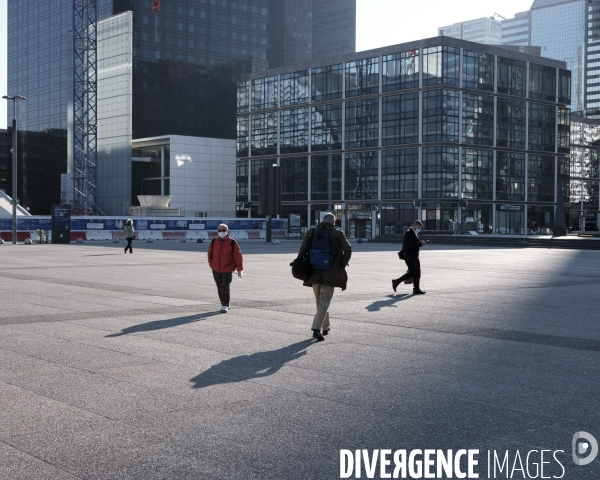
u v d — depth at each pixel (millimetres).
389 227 80812
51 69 147500
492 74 80750
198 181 103312
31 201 151625
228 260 13930
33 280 20938
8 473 5113
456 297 17031
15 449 5637
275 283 20172
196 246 49344
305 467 5285
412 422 6441
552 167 87875
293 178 91625
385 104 80938
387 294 17656
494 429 6250
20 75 156875
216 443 5809
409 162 78875
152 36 132125
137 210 79562
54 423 6340
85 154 99312
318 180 88688
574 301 16266
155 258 33156
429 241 62469
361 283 20766
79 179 100000
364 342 10633
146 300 15852
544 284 20688
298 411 6781
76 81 99062
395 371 8602
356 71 83750
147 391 7516
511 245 55781
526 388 7789
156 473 5133
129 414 6641
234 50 143125
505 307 15070
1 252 38781
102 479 5020
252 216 97312
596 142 116625
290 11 195250
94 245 50438
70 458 5434
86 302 15445
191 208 102625
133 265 27969
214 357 9391
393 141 80312
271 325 12266
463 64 77750
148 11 131500
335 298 16656
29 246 47781
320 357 9445
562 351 10031
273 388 7684
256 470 5211
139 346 10164
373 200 82250
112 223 62938
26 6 154500
